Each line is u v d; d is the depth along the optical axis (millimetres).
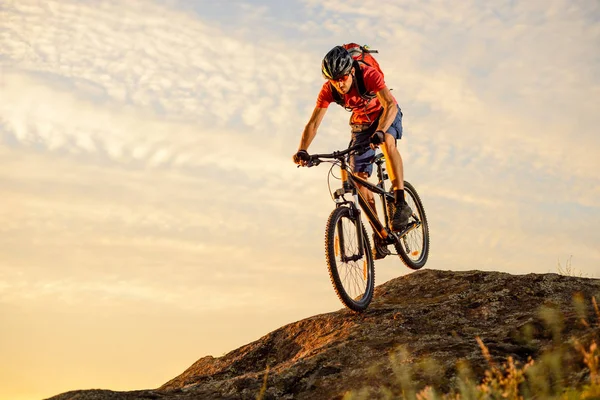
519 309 4633
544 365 3436
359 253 5250
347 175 5430
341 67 5344
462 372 3604
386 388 3639
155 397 3852
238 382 4094
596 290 4723
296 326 5402
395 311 5004
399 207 5707
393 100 5445
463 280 5641
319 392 3848
